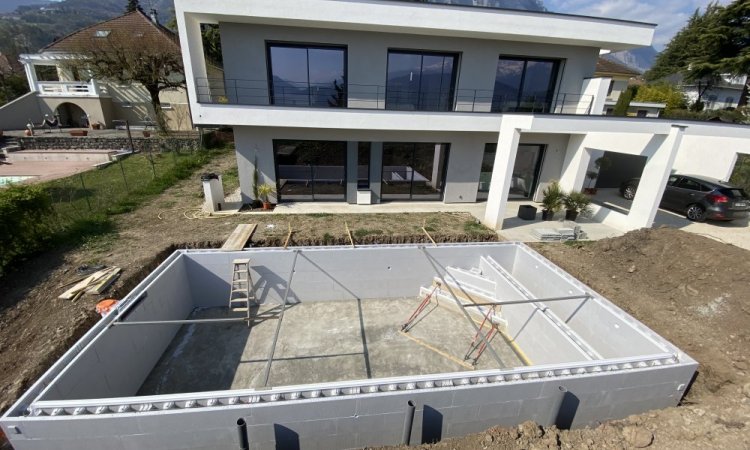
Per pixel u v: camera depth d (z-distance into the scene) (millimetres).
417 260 9211
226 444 4344
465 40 12211
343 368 6980
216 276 8586
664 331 6500
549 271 8344
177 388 6492
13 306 6254
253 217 11297
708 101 35031
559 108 13812
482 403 4668
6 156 18156
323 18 10453
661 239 8680
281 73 11812
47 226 8469
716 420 4414
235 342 7664
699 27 34375
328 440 4504
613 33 12047
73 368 4820
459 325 8453
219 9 9969
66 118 25578
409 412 4293
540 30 11625
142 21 25031
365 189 13430
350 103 12422
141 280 7527
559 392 4648
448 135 13125
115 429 4059
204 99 11945
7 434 3916
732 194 11781
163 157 18828
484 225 11641
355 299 9344
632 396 5195
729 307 6605
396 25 10852
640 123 10133
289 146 12422
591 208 12914
